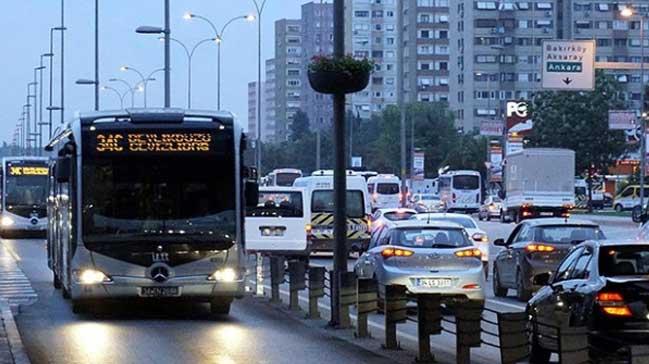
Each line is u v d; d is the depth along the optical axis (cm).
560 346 1631
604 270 2098
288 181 10788
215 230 3042
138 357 2381
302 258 5438
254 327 3003
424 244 3234
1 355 2317
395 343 2547
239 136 3083
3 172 8794
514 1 18950
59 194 3888
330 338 2758
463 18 19312
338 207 2984
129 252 3005
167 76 7000
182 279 3019
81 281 3005
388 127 16500
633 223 8675
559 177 10112
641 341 1969
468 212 13188
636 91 17562
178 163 3048
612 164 12850
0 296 3934
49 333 2822
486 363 2355
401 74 10619
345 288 2972
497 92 19025
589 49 6091
